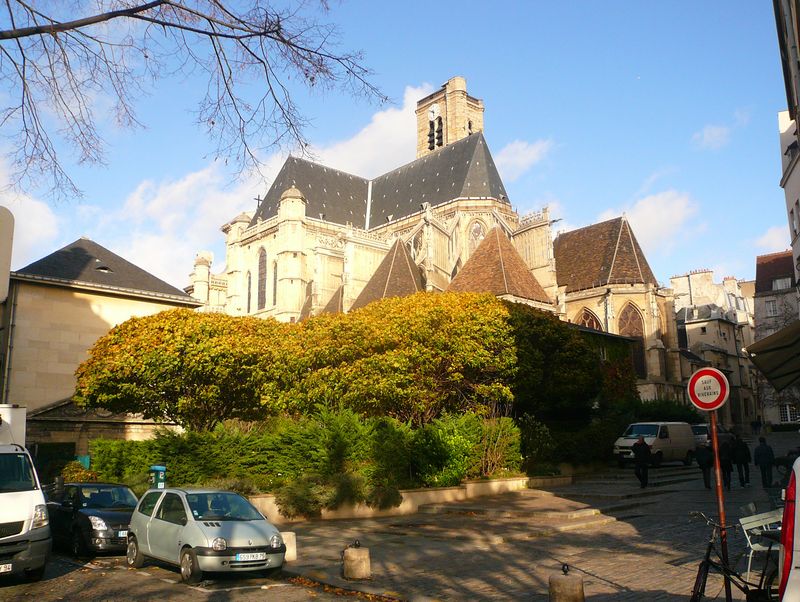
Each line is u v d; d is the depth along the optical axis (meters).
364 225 83.38
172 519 11.99
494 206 72.00
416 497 20.98
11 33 7.60
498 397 26.94
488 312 27.78
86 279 34.53
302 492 18.94
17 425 15.02
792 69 22.33
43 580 11.55
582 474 29.38
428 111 98.56
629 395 43.34
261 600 9.84
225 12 7.99
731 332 81.19
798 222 31.98
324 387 25.25
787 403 53.88
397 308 27.38
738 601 8.75
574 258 67.75
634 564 11.53
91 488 15.63
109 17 7.88
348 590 10.34
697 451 24.34
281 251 70.75
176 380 25.98
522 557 12.66
